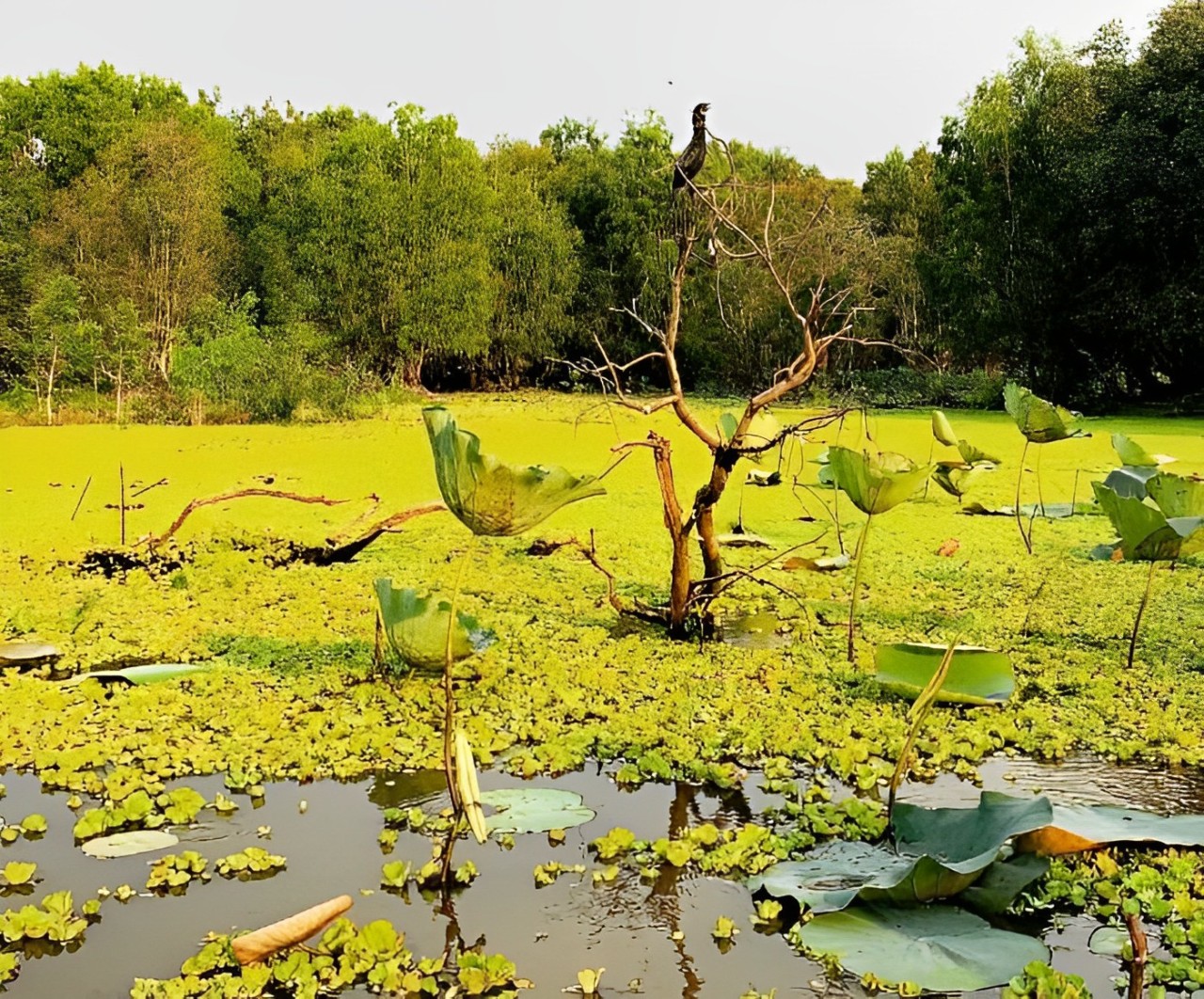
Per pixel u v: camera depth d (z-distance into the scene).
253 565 6.42
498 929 2.70
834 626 5.45
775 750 3.90
